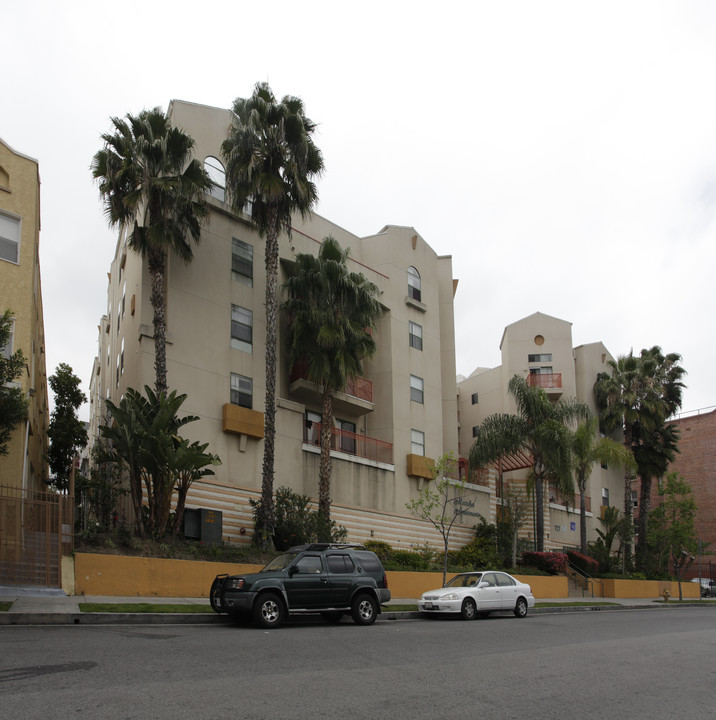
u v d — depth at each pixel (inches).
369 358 1223.5
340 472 1147.3
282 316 1150.3
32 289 821.2
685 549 2049.7
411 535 1252.5
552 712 293.3
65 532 671.1
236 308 1063.0
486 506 1445.6
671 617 914.1
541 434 1334.9
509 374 1958.7
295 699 293.0
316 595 594.6
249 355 1064.2
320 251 1112.8
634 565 1763.0
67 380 1312.7
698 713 302.2
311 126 1012.5
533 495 1637.6
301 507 959.0
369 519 1174.3
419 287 1425.9
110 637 443.2
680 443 2564.0
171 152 918.4
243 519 971.9
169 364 950.4
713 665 443.8
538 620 780.6
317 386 1137.4
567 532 1797.5
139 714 257.0
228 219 1082.7
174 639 449.1
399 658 417.1
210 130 1091.9
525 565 1366.9
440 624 682.2
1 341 597.6
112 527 792.9
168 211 903.1
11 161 828.6
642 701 323.0
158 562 721.6
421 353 1389.0
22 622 503.5
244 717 261.1
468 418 2089.1
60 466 1299.2
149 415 796.0
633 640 568.4
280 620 567.2
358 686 325.1
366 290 1112.2
